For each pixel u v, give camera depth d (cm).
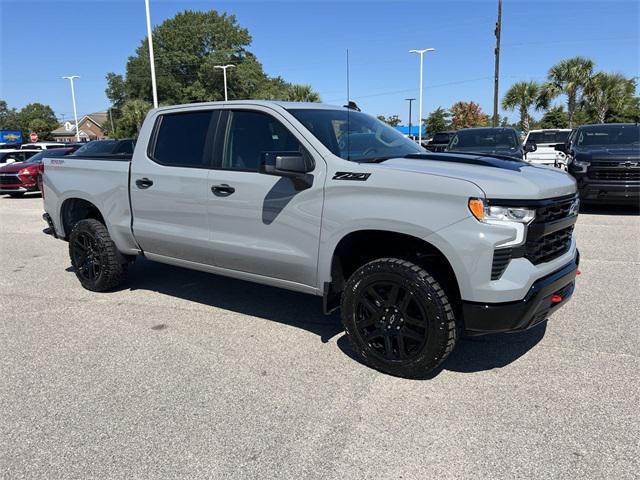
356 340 373
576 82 3025
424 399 331
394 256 380
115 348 420
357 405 325
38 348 423
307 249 387
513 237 315
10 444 292
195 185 447
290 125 399
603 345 406
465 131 1250
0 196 1766
